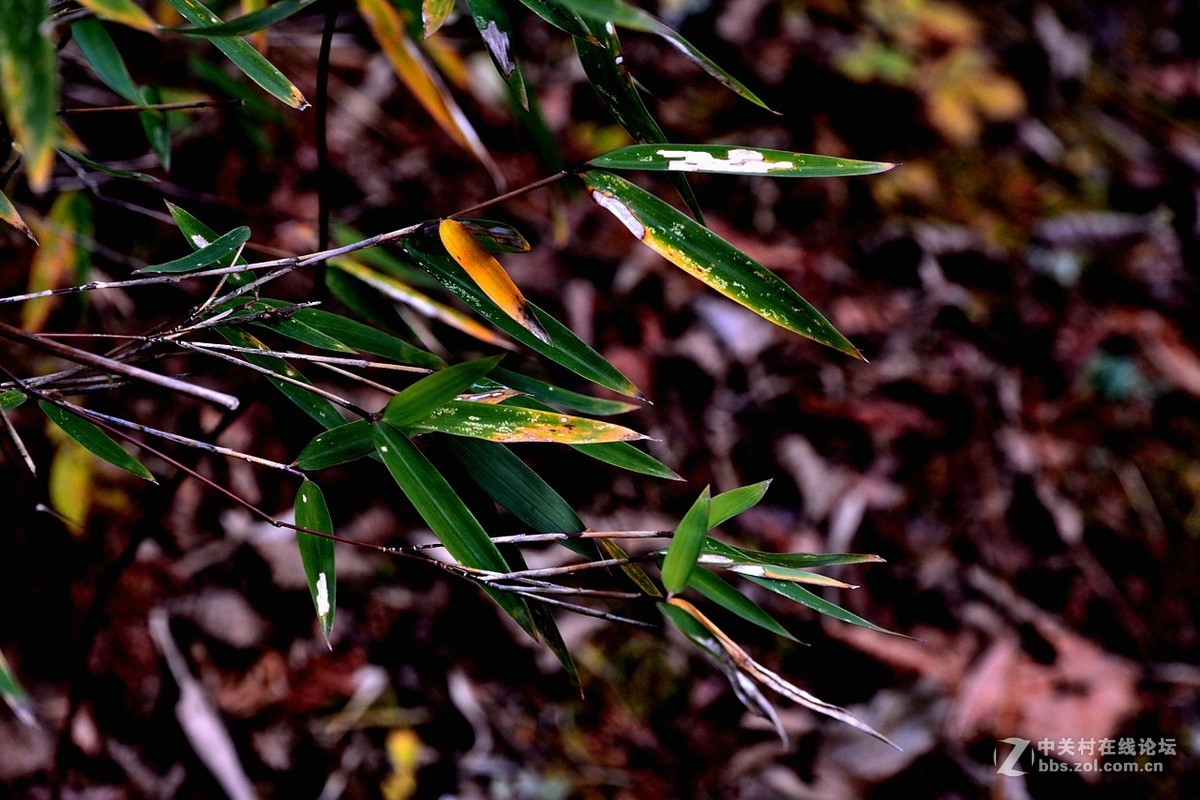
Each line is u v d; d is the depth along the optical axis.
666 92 2.68
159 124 1.35
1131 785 1.90
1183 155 3.03
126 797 1.53
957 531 2.19
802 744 1.88
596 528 1.96
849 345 1.22
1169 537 2.30
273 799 1.60
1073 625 2.13
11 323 1.61
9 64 1.11
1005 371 2.46
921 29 3.04
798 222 2.57
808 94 2.77
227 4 1.51
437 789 1.67
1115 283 2.69
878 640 2.02
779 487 2.15
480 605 1.88
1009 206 2.77
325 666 1.74
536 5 1.22
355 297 1.34
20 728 1.52
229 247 1.22
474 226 1.22
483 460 1.26
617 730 1.83
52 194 1.51
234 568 1.74
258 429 1.81
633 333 2.21
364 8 1.36
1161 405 2.50
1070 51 3.18
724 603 1.21
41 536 1.53
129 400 1.71
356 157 2.15
